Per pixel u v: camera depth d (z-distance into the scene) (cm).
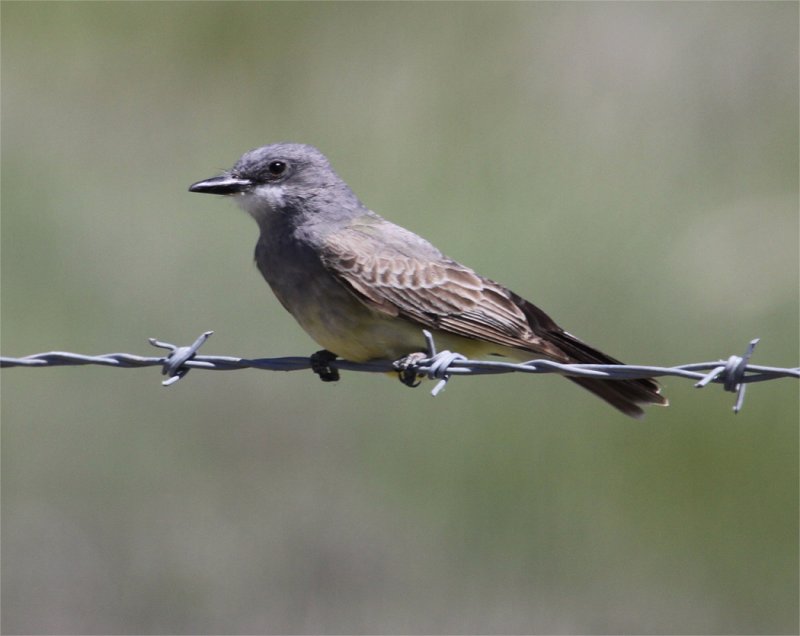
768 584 1320
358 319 884
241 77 1722
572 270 1412
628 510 1318
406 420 1332
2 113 1628
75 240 1459
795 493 1328
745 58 1662
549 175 1530
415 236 913
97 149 1603
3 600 1308
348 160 1579
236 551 1325
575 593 1296
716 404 1345
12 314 1402
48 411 1368
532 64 1689
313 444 1348
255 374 1372
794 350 1370
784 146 1595
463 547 1309
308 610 1309
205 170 1594
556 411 1318
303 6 1762
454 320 881
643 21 1705
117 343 1395
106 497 1350
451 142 1594
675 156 1574
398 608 1292
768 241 1456
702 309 1392
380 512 1323
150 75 1714
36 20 1767
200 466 1358
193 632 1301
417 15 1758
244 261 1430
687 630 1298
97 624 1313
